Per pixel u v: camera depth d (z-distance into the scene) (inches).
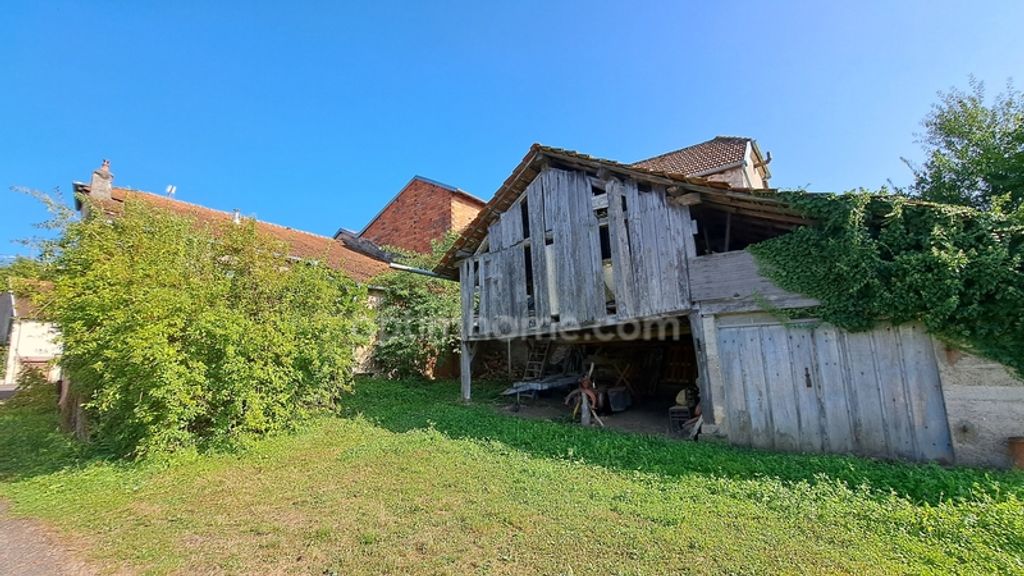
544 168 410.6
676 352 557.0
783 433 270.5
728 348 294.2
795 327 274.1
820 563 131.5
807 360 268.4
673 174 307.9
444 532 164.2
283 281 347.9
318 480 230.8
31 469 269.9
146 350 256.1
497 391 535.5
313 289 362.0
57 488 231.5
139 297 269.1
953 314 222.4
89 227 305.3
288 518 184.7
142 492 223.5
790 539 147.4
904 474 200.4
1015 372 213.6
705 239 366.3
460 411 401.1
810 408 264.5
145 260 290.7
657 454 252.5
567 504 185.5
